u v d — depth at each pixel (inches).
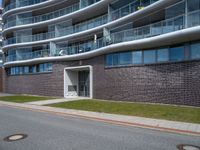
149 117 593.3
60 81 1371.8
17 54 1729.8
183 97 781.9
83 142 372.5
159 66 870.4
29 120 589.0
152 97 888.9
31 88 1590.8
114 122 556.4
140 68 940.0
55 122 560.1
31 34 1739.7
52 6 1654.8
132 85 967.0
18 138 399.5
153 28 921.5
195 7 745.6
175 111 654.5
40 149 334.3
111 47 1019.9
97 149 335.6
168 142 375.9
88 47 1288.1
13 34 1855.3
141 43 896.9
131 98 968.3
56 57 1386.6
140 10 979.3
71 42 1530.5
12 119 605.3
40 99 1188.5
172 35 767.7
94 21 1363.2
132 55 978.7
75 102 979.3
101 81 1122.0
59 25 1581.0
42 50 1568.7
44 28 1726.1
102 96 1111.6
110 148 340.5
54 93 1405.0
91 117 624.7
